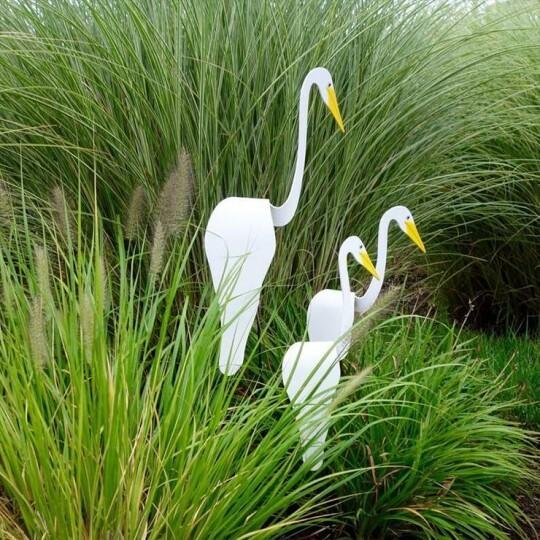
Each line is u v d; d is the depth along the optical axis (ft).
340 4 12.17
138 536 6.66
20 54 10.72
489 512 9.74
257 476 7.15
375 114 11.84
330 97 9.12
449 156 14.75
